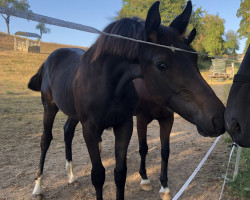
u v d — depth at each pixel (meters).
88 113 2.13
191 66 1.69
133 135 5.63
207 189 3.05
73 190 3.07
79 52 3.09
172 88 1.72
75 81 2.26
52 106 3.10
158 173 3.57
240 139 1.61
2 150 4.39
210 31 27.06
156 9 1.70
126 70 2.04
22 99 9.64
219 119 1.60
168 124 2.84
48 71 3.16
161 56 1.70
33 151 4.40
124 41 1.95
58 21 1.37
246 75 1.60
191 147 4.72
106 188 3.12
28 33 22.59
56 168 3.71
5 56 19.84
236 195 2.87
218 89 13.45
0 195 2.92
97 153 2.15
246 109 1.58
